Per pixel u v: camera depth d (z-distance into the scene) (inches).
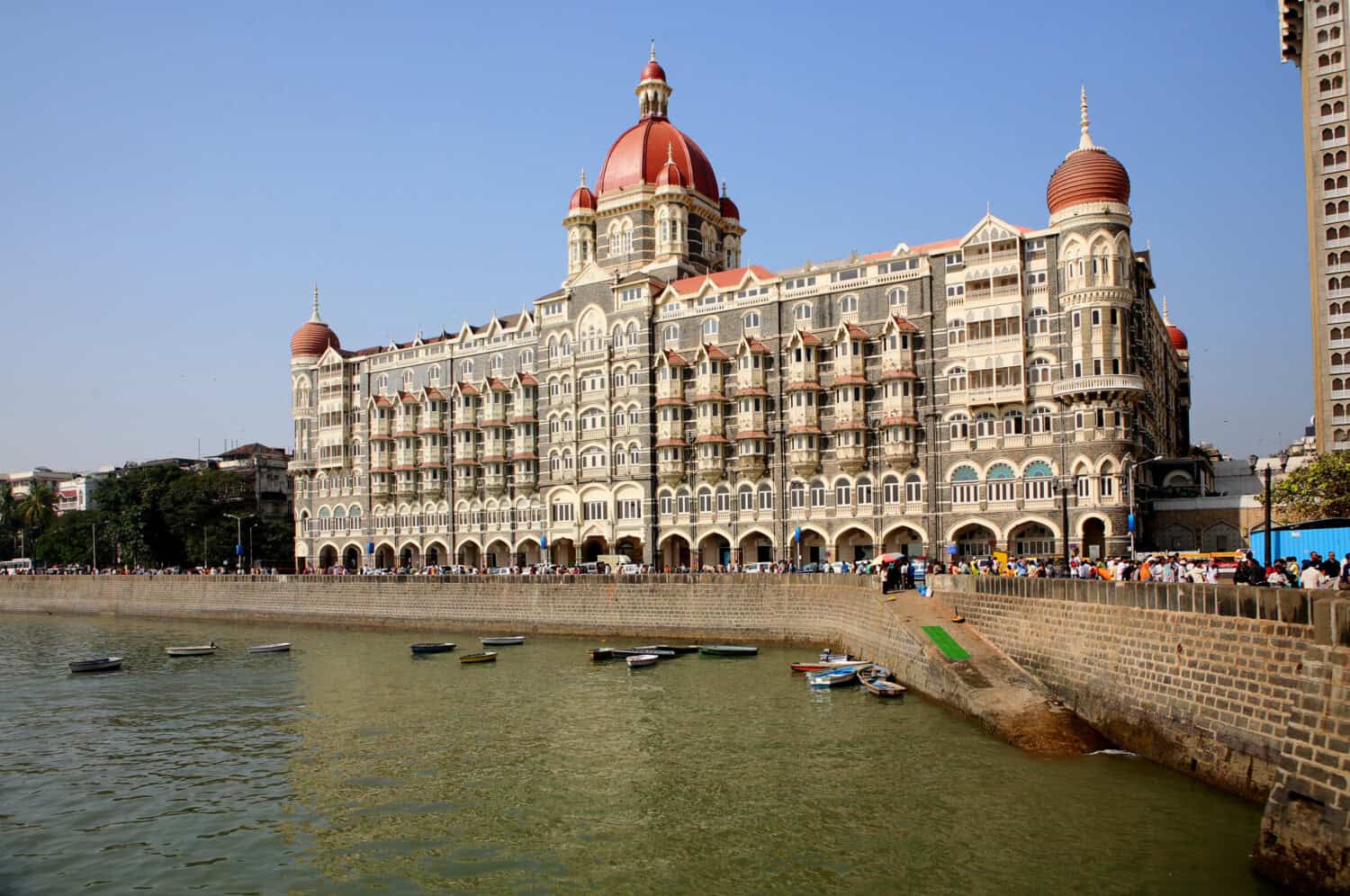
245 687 2527.1
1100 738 1612.9
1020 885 1102.4
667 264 4252.0
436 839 1325.0
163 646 3506.4
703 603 3171.8
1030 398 3233.3
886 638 2373.3
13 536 7480.3
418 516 4909.0
